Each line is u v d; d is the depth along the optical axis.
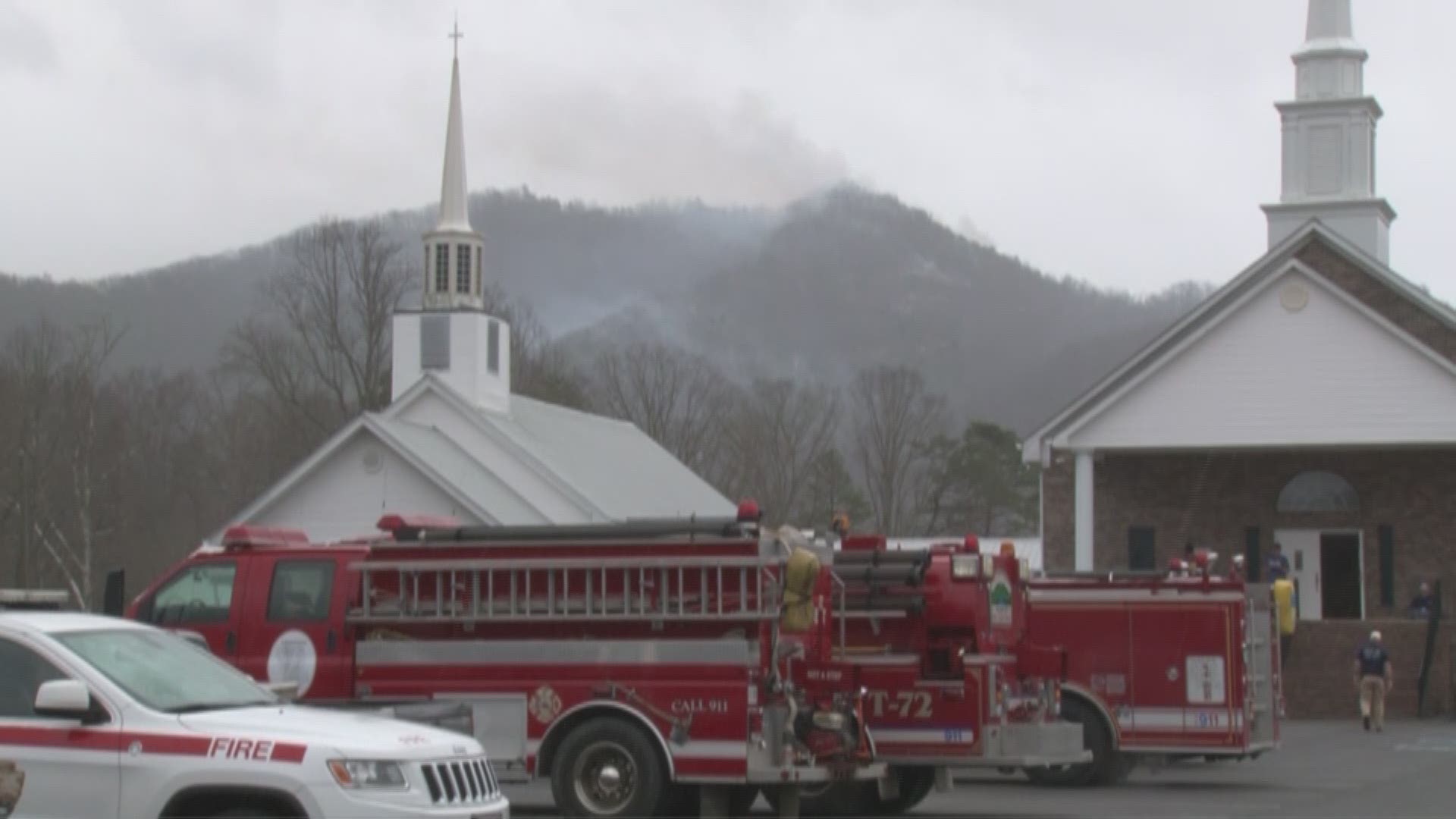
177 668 18.36
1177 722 35.34
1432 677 54.94
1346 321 59.94
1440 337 62.41
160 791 16.61
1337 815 28.50
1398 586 62.81
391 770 16.81
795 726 25.72
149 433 121.00
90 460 102.06
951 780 31.38
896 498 147.62
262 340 195.25
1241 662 35.28
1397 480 63.12
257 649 26.81
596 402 137.00
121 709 17.05
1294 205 70.88
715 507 89.19
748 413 143.50
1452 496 62.47
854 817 29.41
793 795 26.89
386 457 66.81
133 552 113.00
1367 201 70.00
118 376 160.12
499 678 25.73
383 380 113.38
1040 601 36.19
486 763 18.30
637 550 25.28
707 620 24.95
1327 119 71.12
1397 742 46.56
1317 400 60.09
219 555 27.55
